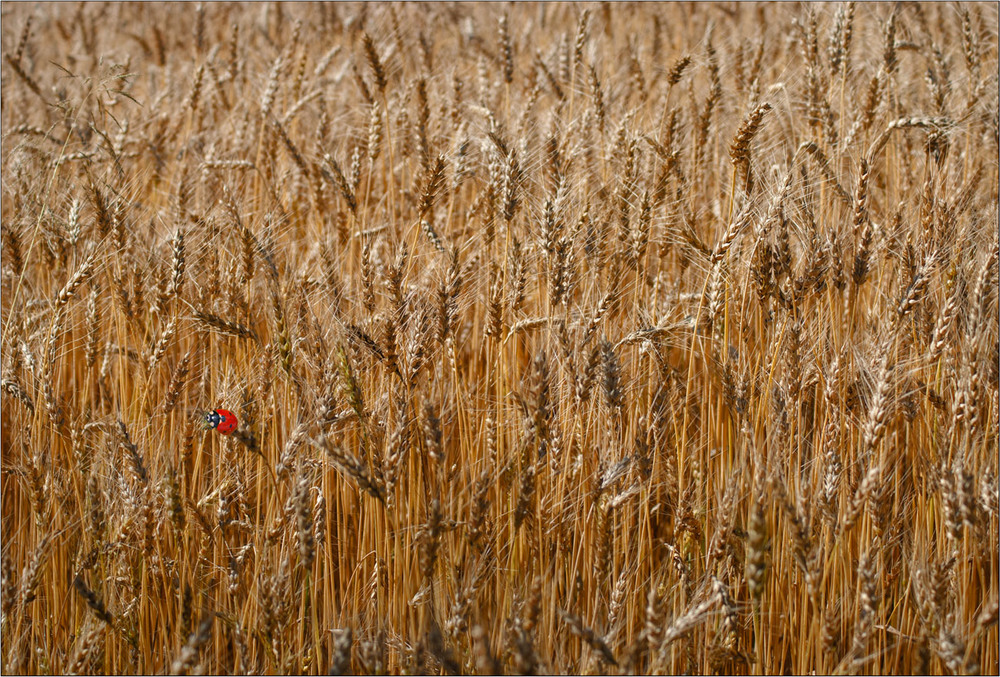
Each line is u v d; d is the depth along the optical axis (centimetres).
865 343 322
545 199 341
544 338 330
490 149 384
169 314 369
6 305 396
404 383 296
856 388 311
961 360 291
